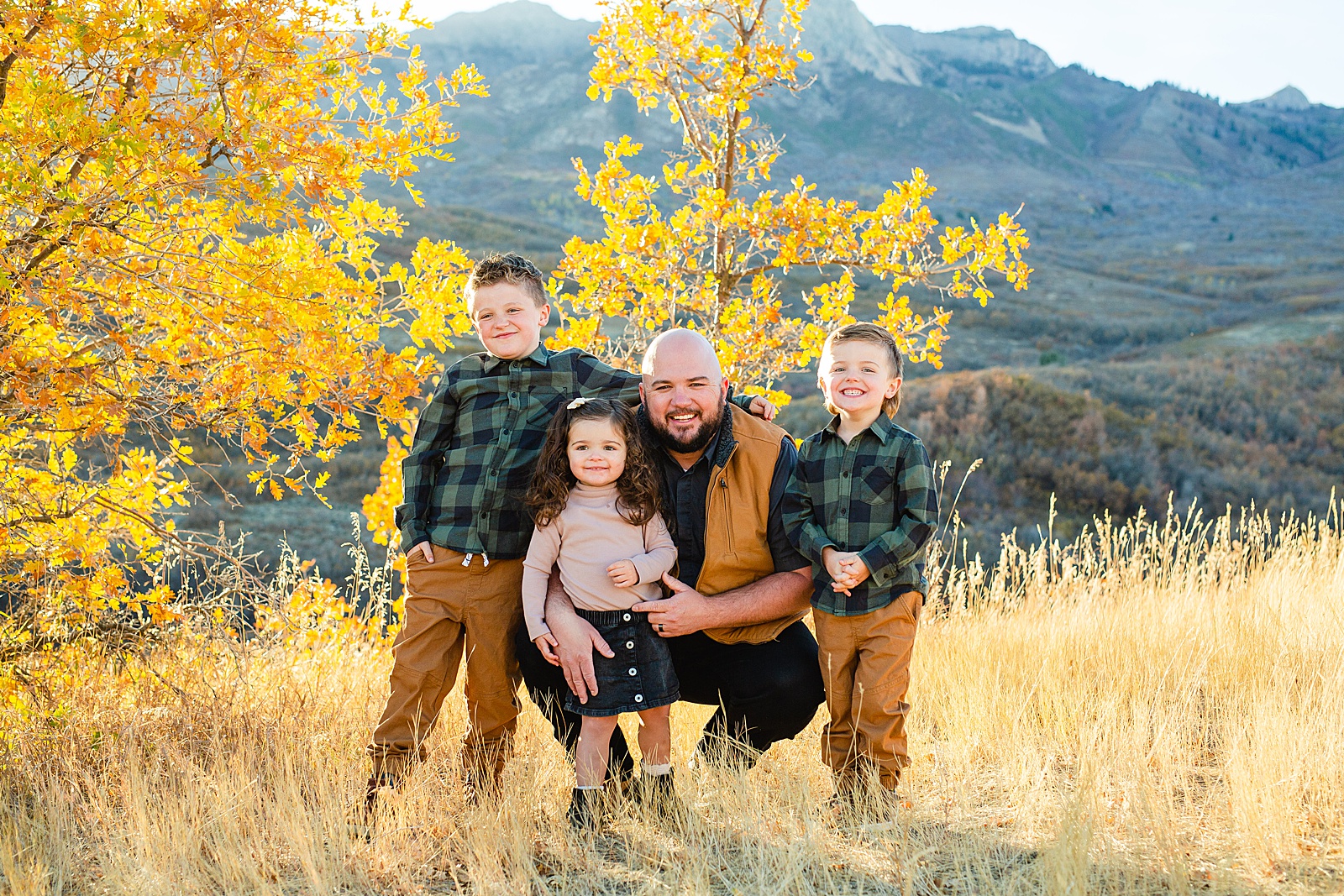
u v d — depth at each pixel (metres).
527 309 3.13
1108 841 2.48
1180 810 2.71
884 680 2.95
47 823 2.85
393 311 4.11
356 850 2.67
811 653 3.19
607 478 2.86
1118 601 5.11
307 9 3.21
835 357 3.05
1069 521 21.14
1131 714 3.47
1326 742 2.84
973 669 3.98
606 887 2.51
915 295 71.69
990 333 66.88
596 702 2.82
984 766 3.26
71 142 2.94
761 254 6.09
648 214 5.78
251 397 3.59
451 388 3.17
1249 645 3.96
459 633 3.10
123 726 3.46
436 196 171.75
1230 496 23.00
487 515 3.02
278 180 3.17
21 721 3.46
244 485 19.42
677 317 5.95
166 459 4.06
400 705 2.99
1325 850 2.41
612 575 2.81
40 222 3.16
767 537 3.12
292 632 4.38
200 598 3.95
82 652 3.79
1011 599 5.32
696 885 2.33
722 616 2.95
